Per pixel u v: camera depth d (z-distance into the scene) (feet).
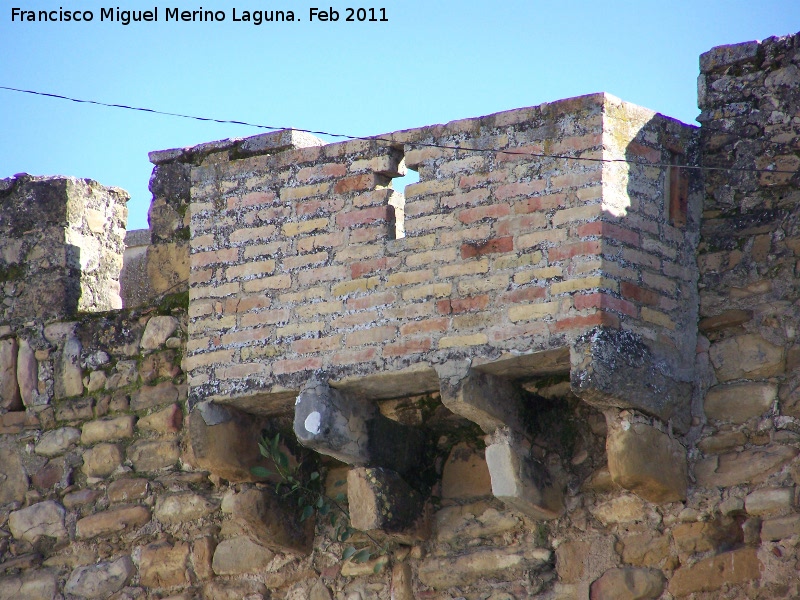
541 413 95.96
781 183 95.40
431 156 96.02
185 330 110.01
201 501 106.01
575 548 94.07
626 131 93.09
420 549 98.58
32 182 118.01
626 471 89.66
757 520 90.22
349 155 98.89
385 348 94.32
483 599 95.61
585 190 90.94
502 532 96.73
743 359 93.45
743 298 94.38
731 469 91.61
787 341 92.53
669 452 91.61
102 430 110.63
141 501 108.06
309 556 101.96
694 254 96.02
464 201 94.32
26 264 116.78
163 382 110.01
